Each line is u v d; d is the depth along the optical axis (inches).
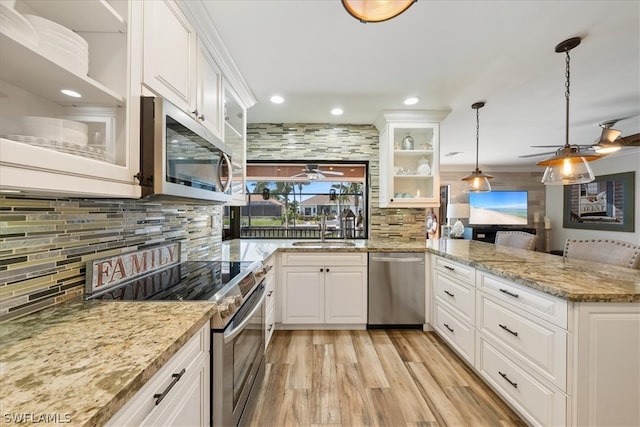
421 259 110.5
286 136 134.2
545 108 117.6
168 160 44.0
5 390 21.8
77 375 24.0
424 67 83.4
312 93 101.0
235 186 94.0
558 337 51.8
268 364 85.3
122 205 55.9
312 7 59.1
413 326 111.0
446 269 95.3
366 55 77.2
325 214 141.9
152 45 45.0
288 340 101.4
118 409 21.9
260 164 139.3
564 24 63.9
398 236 134.9
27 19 29.3
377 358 89.2
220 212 102.7
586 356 49.0
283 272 109.3
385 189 124.1
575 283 54.6
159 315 38.3
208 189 59.8
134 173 40.4
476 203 273.6
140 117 41.8
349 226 139.3
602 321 49.2
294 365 84.7
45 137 31.8
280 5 58.4
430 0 56.7
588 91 100.6
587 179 78.1
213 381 43.6
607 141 108.4
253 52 75.6
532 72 86.2
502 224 271.7
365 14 46.3
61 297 42.6
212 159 63.2
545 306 54.6
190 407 37.1
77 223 45.5
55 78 32.5
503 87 96.9
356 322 109.7
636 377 49.1
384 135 125.8
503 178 274.7
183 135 49.4
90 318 37.0
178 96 53.8
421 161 128.7
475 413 65.3
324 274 109.3
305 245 118.0
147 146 41.9
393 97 104.7
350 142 135.3
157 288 52.0
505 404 68.2
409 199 122.0
